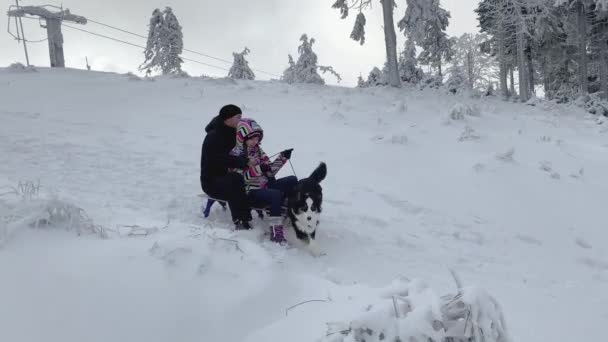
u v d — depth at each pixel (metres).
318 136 9.86
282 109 12.38
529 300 4.18
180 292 2.95
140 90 13.20
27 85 12.62
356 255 4.84
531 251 5.75
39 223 3.46
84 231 3.63
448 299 2.36
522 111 17.66
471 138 10.46
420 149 9.58
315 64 19.61
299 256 4.54
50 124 8.79
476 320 2.10
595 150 11.29
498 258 5.38
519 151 10.04
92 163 6.82
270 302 3.11
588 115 17.94
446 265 4.92
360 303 2.76
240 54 25.47
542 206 7.36
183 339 2.71
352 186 7.29
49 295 2.75
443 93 19.34
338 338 2.29
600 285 4.85
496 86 57.47
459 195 7.48
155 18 26.16
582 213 7.28
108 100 11.72
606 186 8.64
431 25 26.02
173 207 5.52
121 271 3.02
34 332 2.50
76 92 12.28
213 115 10.95
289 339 2.67
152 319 2.75
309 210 4.66
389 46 19.30
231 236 3.81
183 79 15.96
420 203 6.97
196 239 3.50
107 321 2.68
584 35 24.94
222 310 2.91
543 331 3.51
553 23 26.66
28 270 2.91
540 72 35.38
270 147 8.83
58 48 21.48
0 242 3.10
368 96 15.95
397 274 4.49
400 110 13.28
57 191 5.06
